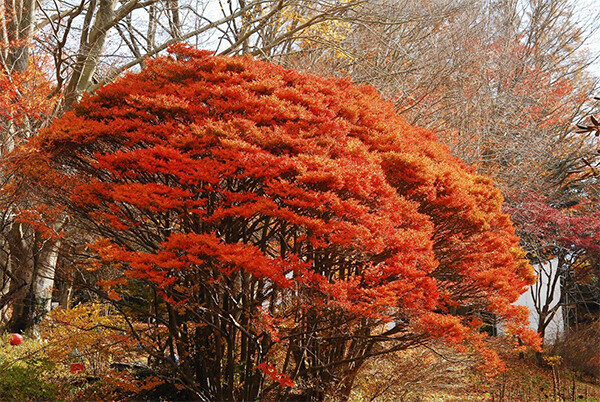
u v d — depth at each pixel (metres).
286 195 7.25
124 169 7.93
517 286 10.13
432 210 9.91
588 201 20.39
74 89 14.97
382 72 17.45
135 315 9.73
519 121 20.23
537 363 17.69
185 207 7.75
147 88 8.84
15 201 10.05
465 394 12.81
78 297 18.45
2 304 13.54
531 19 23.89
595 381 16.34
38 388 9.34
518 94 20.30
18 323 15.33
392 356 10.97
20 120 12.19
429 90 18.34
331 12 17.48
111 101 8.99
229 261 6.90
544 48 23.31
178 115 8.37
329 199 7.32
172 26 17.58
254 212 7.28
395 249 8.11
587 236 17.78
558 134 21.70
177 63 9.16
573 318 22.28
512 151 18.83
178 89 8.64
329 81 10.01
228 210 7.23
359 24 16.81
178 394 9.57
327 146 8.09
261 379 9.37
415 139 10.78
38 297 15.29
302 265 7.30
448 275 10.30
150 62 9.52
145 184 7.57
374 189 7.89
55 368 10.40
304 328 8.88
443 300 9.94
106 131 8.09
